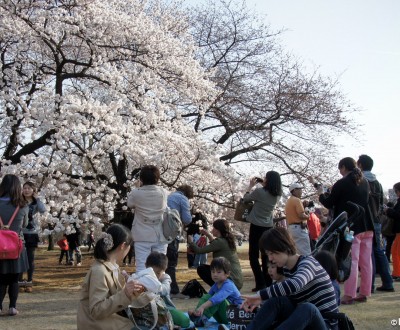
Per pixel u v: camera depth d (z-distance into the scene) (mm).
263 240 4035
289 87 15500
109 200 10578
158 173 6527
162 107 11328
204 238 11656
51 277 10617
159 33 11609
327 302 3871
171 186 10961
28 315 6047
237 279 6633
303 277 3730
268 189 7555
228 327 4719
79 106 9750
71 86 13195
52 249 25438
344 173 6664
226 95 15195
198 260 12852
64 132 9773
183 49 12664
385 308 6133
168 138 10789
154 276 3871
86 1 10820
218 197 11820
